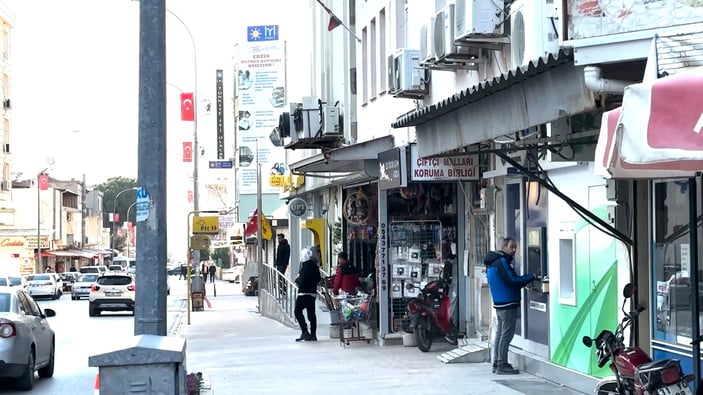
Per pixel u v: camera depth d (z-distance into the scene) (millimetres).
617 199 10008
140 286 7363
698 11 7297
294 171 20484
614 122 5609
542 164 11969
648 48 7035
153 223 7395
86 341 23094
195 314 31547
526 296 13180
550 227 12148
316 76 30844
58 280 60250
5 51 72812
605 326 10508
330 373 13820
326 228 29078
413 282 17031
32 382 14312
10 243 77938
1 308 14164
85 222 116562
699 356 8258
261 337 20828
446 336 16094
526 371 12852
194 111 39375
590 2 7574
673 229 9234
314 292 19266
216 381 13438
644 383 7594
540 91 7688
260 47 40250
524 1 11156
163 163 7484
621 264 10109
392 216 17141
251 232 34250
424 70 16531
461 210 16547
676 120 5020
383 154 15977
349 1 23922
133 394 5809
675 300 9188
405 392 11688
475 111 8961
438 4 15852
